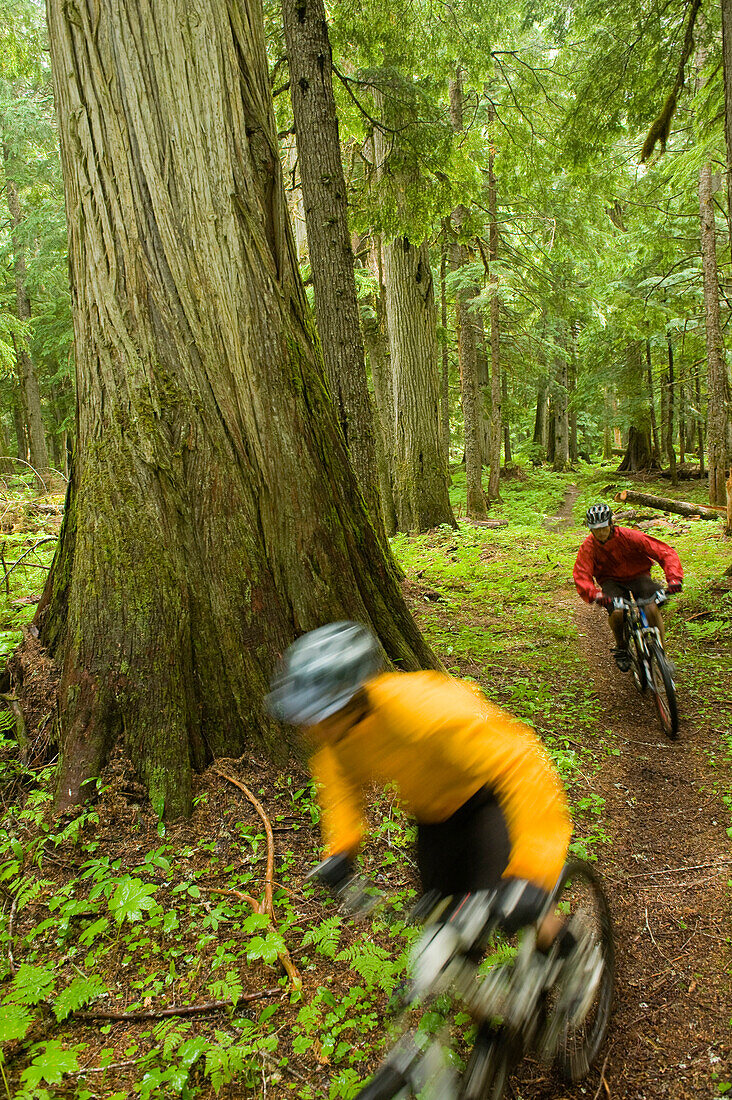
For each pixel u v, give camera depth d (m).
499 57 14.77
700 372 25.27
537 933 2.09
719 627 7.34
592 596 5.43
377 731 2.08
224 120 4.07
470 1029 2.42
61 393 27.28
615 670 6.67
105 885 3.09
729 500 12.73
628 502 17.47
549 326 25.45
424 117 8.52
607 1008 2.53
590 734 5.15
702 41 9.70
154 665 3.74
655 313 20.09
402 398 14.59
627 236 21.11
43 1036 2.53
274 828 3.54
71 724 3.72
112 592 3.82
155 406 3.95
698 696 5.80
